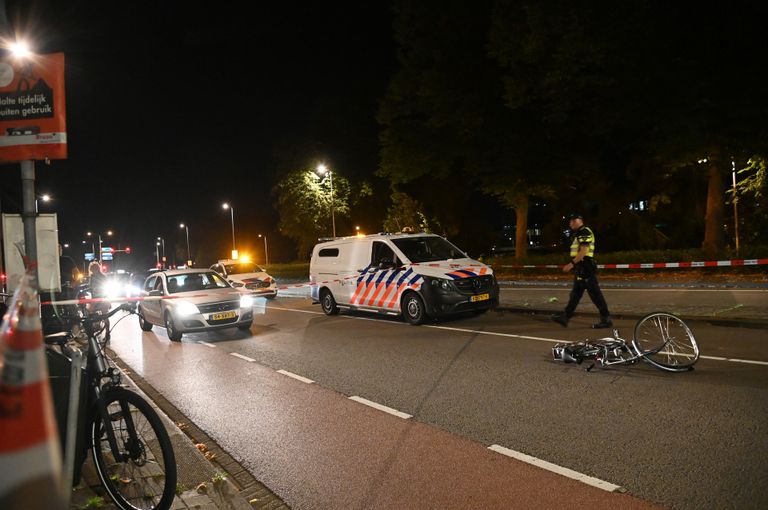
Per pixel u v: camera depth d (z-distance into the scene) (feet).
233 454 16.74
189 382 26.68
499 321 38.14
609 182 100.89
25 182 18.30
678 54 62.18
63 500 3.49
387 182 169.99
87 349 13.09
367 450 16.34
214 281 44.50
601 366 23.97
